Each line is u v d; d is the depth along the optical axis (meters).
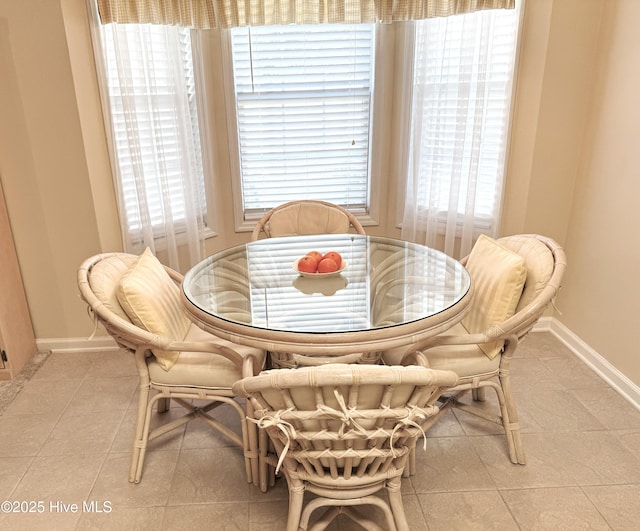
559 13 2.43
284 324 1.47
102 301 1.62
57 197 2.51
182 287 1.80
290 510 1.34
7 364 2.50
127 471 1.90
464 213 2.83
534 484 1.81
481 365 1.75
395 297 1.66
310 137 3.13
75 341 2.80
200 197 2.94
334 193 3.28
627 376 2.32
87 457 1.98
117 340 1.71
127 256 1.97
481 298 1.83
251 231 3.22
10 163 2.43
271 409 1.17
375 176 3.17
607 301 2.45
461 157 2.73
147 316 1.67
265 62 2.95
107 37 2.43
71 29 2.30
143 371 1.73
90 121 2.46
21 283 2.63
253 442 1.75
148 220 2.67
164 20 2.47
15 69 2.29
